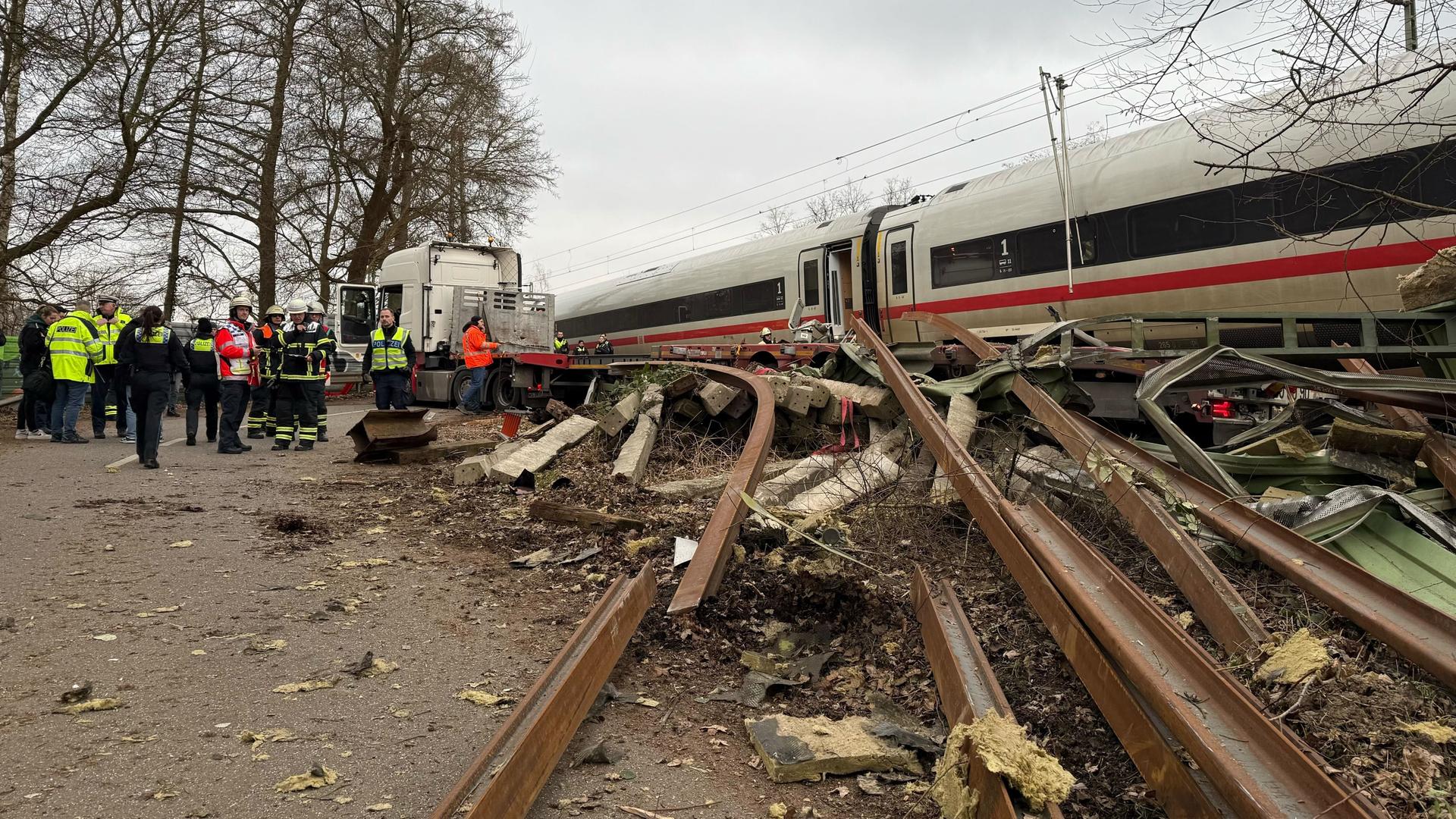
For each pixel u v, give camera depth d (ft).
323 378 35.76
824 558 15.05
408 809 8.46
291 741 9.82
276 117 68.85
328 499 24.04
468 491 24.72
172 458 31.07
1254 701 8.36
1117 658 9.18
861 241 51.49
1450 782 7.77
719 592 14.80
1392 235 27.37
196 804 8.39
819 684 12.09
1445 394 16.06
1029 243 40.47
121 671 11.57
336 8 70.33
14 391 56.49
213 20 56.70
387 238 80.84
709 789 9.21
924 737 10.14
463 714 10.71
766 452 20.27
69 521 19.93
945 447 17.49
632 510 21.30
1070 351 21.98
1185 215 33.73
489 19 78.07
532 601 15.39
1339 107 16.74
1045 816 7.20
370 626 13.83
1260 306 31.58
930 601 12.74
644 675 12.19
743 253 63.00
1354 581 11.41
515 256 61.72
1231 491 15.38
